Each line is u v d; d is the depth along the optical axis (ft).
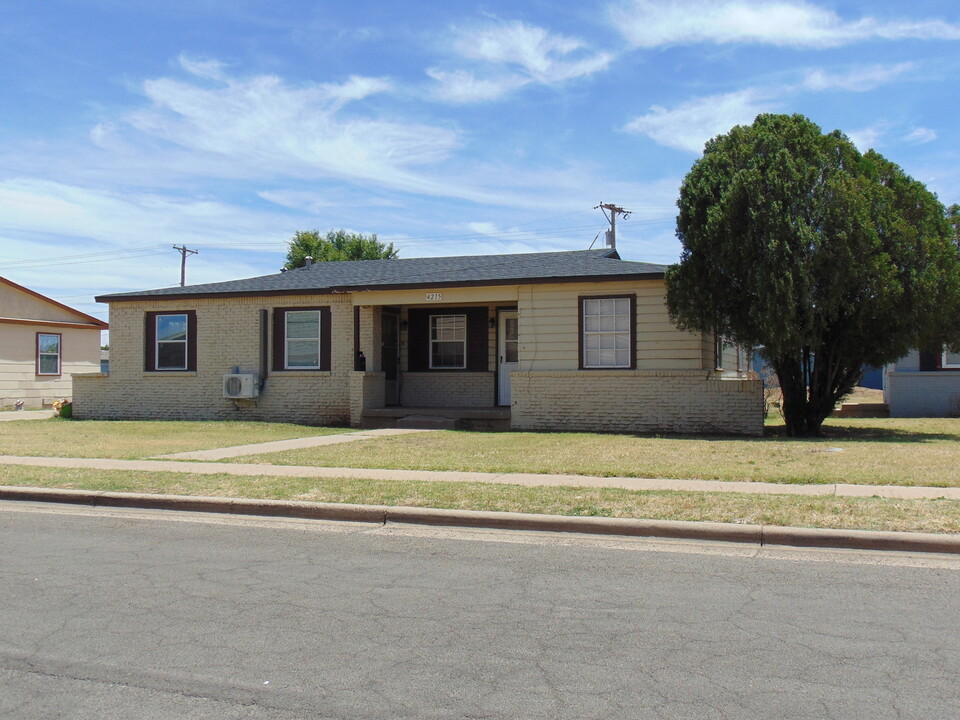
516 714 14.21
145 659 16.79
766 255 50.19
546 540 27.81
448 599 20.92
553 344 61.77
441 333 72.18
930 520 27.61
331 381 69.05
